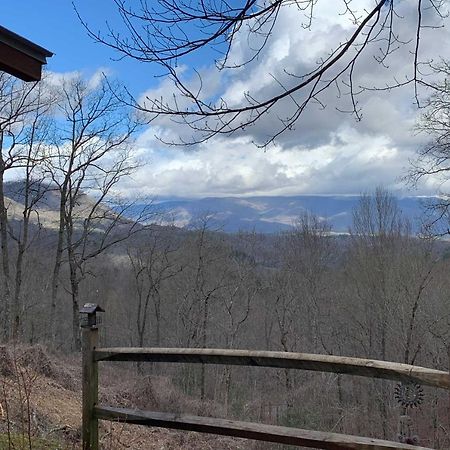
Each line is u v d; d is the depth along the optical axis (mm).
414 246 21297
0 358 8156
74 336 22266
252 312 29906
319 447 2824
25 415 5957
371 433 17094
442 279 19484
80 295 34438
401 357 19938
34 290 29266
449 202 11898
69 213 22484
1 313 21234
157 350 3330
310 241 29078
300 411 17078
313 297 27203
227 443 10711
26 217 21047
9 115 19766
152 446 8914
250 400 19641
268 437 2953
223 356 3098
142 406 14000
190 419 3215
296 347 27156
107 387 14617
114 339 35875
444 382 2504
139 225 23984
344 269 27266
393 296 20375
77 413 8789
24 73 3354
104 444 5199
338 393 19344
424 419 13148
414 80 3529
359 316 23734
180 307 30219
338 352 25484
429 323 18219
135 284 34688
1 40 3131
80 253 23109
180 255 30422
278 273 28906
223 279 29594
